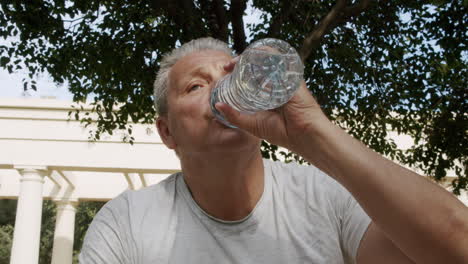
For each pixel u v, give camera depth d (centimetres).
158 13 554
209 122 133
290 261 140
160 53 602
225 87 111
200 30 539
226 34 539
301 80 102
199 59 141
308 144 102
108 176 1619
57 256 1557
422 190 93
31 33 614
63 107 1390
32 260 1338
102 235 147
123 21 604
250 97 100
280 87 100
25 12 572
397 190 93
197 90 137
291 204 147
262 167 148
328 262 140
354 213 140
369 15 640
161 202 153
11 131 1388
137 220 149
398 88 677
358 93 691
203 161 138
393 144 748
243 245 143
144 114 673
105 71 624
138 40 590
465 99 677
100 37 607
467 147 700
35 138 1384
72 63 656
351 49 632
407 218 92
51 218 2398
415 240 93
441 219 91
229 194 143
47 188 1602
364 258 132
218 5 541
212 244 144
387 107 683
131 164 1395
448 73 656
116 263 145
